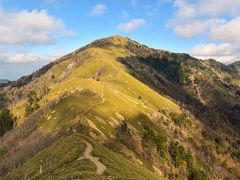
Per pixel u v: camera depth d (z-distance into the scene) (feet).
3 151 574.15
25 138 585.63
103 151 314.35
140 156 506.89
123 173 248.52
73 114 540.93
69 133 450.30
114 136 511.40
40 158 331.16
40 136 523.70
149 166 492.95
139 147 539.29
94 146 315.78
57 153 303.68
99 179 189.47
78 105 583.17
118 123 577.02
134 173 269.23
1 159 536.42
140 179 258.98
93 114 549.13
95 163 253.24
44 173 249.96
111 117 580.71
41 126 580.71
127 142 517.14
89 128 472.03
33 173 290.56
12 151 547.90
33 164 325.83
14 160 463.83
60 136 452.35
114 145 460.96
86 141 332.19
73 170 224.53
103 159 267.80
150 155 543.80
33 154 440.04
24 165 350.84
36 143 486.38
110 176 203.72
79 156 272.72
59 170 237.45
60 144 334.44
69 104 595.47
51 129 531.91
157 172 493.77
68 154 277.85
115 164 275.18
